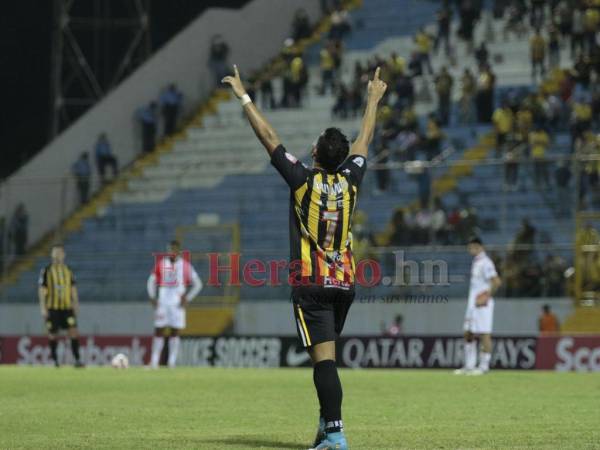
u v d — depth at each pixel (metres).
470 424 18.23
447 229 51.00
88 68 72.25
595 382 31.67
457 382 31.56
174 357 44.28
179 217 58.06
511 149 55.31
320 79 69.25
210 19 69.12
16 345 50.44
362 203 53.75
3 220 59.38
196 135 66.62
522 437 16.03
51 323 41.47
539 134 54.62
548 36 62.81
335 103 63.75
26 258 58.91
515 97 56.78
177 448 14.58
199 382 31.41
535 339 42.34
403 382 31.53
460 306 50.25
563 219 50.19
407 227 51.53
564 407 22.11
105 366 47.53
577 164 49.59
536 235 50.34
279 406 22.28
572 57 60.72
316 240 13.38
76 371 39.25
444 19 64.62
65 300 41.38
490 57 64.25
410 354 43.84
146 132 66.06
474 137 58.44
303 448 14.56
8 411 20.94
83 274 58.56
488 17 66.06
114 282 57.94
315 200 13.38
